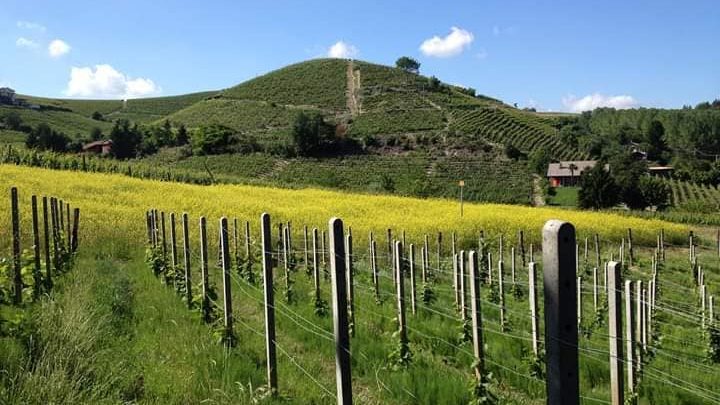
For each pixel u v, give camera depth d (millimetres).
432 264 19297
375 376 7289
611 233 32438
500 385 7656
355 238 23266
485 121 115188
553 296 3148
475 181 76750
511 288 15164
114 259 15203
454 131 104875
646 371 8305
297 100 135125
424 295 12758
